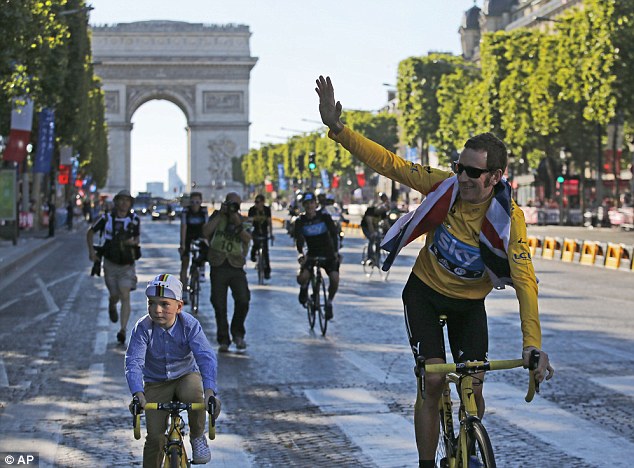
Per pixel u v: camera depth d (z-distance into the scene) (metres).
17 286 33.09
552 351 17.55
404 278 34.66
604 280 34.19
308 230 20.42
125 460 10.88
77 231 85.62
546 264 44.00
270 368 16.44
